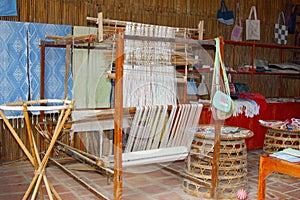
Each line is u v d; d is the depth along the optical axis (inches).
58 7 167.3
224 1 220.2
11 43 155.6
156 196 127.2
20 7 158.7
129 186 137.6
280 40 247.0
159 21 198.1
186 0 207.2
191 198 125.5
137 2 189.9
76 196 125.0
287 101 214.2
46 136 137.0
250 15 231.5
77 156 130.6
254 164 170.6
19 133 164.9
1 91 154.9
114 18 183.0
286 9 251.6
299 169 89.7
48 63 164.4
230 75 209.6
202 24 119.0
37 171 103.8
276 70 225.9
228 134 127.5
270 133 158.2
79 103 132.5
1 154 162.2
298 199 125.8
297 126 153.1
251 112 188.5
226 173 125.9
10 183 136.6
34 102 110.7
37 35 161.0
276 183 142.9
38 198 121.6
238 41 205.9
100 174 149.9
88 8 175.0
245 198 124.0
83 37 125.0
